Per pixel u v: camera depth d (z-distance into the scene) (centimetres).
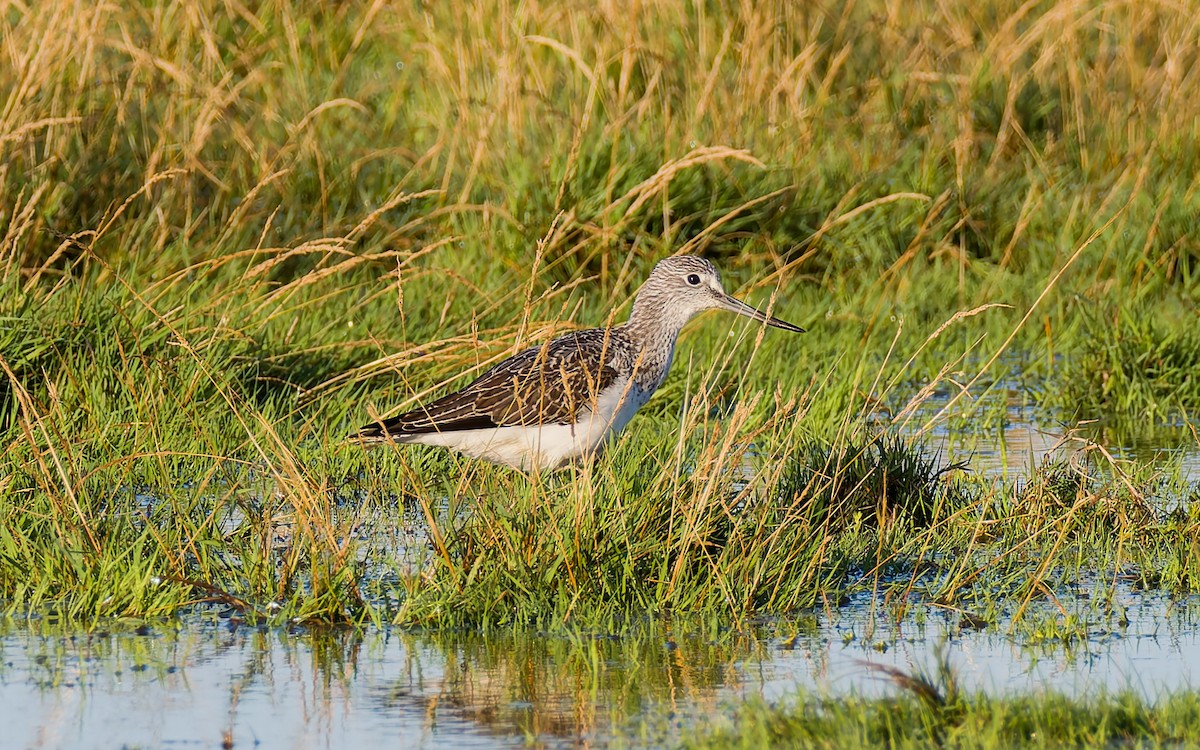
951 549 1034
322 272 1354
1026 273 1795
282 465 1045
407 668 811
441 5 2092
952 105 2025
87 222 1633
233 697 764
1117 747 671
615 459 1121
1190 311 1675
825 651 841
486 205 1675
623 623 890
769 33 2025
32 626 874
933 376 1533
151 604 898
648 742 700
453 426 1077
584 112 1856
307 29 2209
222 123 1830
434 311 1562
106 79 1775
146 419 1167
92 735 712
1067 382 1493
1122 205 1861
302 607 888
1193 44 2086
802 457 1121
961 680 787
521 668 812
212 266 1415
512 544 929
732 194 1795
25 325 1265
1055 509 1073
